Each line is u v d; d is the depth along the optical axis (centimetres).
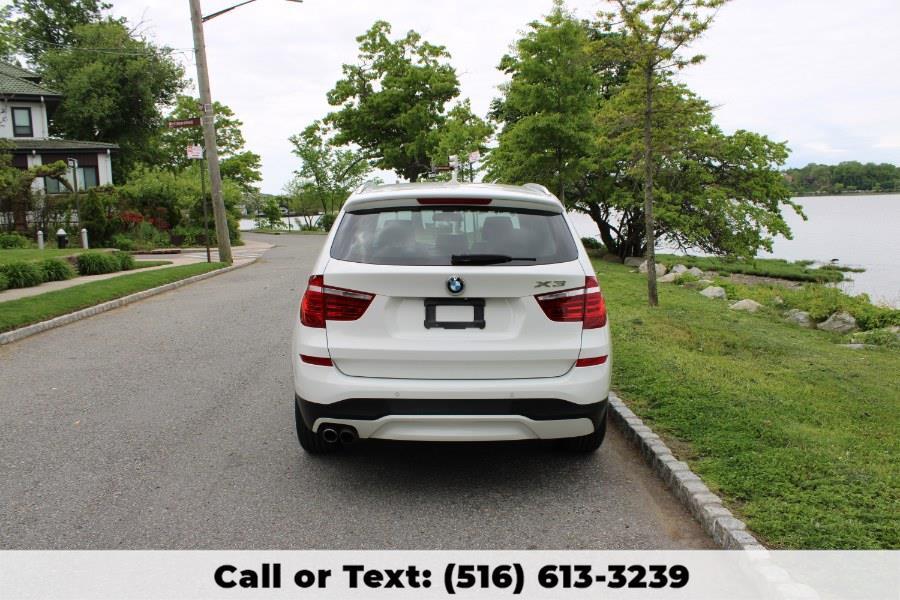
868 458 443
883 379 655
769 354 769
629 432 518
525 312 400
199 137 5794
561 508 408
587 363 409
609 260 2848
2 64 3956
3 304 1112
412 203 427
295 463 478
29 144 3503
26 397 641
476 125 3375
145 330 986
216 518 393
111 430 544
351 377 402
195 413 588
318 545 365
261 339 907
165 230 3231
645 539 370
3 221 2780
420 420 397
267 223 6812
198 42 2061
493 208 428
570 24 1738
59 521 388
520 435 405
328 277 406
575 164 1872
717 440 475
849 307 1077
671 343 805
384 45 4853
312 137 5122
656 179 2411
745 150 2455
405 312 400
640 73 1120
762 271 2477
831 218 8138
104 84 4775
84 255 1764
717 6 1010
